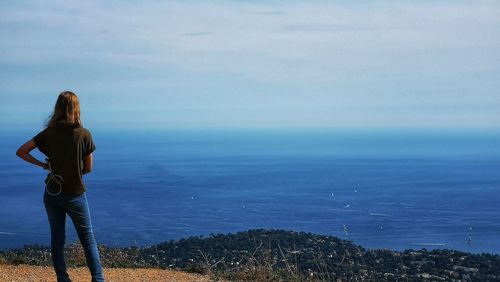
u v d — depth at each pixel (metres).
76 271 9.02
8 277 8.35
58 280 6.79
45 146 6.55
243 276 9.02
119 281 8.38
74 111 6.61
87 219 6.74
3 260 9.73
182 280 8.62
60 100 6.58
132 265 10.16
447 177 134.00
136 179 117.00
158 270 9.55
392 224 58.00
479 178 131.12
